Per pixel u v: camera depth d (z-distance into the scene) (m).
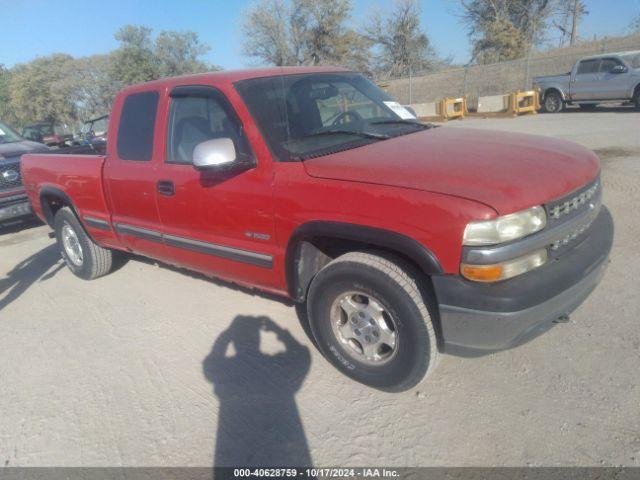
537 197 2.52
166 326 4.10
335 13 33.56
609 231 3.11
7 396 3.39
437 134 3.50
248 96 3.35
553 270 2.61
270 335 3.78
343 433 2.75
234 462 2.64
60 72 38.22
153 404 3.15
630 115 14.68
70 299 4.88
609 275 4.11
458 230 2.41
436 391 3.00
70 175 4.77
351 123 3.63
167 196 3.78
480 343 2.56
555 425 2.63
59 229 5.34
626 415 2.64
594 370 3.00
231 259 3.54
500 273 2.44
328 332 3.14
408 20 36.75
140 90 4.05
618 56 16.03
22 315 4.63
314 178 2.91
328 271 2.96
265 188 3.12
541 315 2.51
